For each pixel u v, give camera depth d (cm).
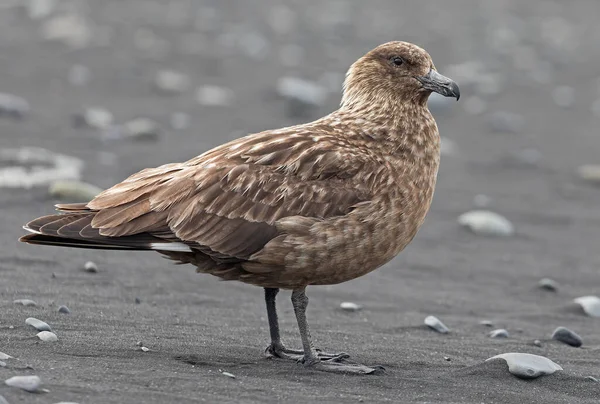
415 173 1010
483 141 2391
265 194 963
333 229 953
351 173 978
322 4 4166
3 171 1689
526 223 1770
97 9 3634
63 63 2775
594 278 1486
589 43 3725
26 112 2191
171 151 1998
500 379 956
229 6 3966
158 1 3934
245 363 955
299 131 1013
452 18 4041
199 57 3023
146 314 1111
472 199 1881
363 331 1150
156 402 793
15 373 832
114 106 2389
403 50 1066
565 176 2112
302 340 977
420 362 1013
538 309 1323
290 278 972
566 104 2839
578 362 1059
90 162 1853
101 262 1308
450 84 1054
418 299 1319
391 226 980
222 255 960
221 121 2331
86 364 884
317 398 852
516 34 3784
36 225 952
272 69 2953
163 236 959
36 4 3509
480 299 1351
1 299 1096
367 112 1048
